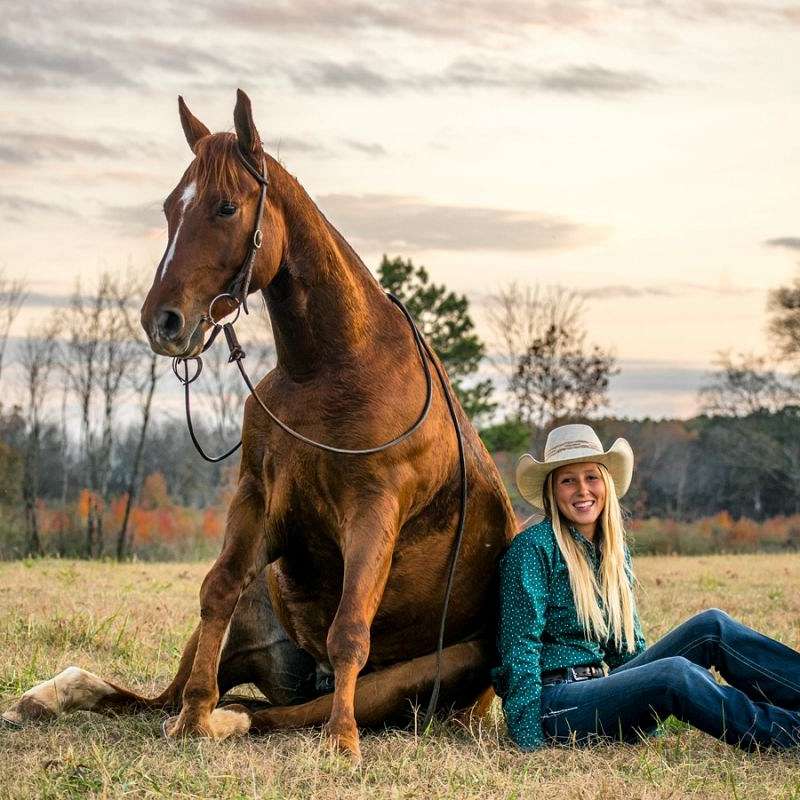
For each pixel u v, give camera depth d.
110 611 9.70
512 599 5.68
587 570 5.76
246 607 6.18
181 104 5.80
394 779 4.69
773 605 11.95
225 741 5.21
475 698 6.17
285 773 4.64
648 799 4.46
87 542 39.28
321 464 5.45
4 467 40.75
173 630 8.87
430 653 6.18
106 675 7.11
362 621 5.23
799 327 51.81
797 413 53.31
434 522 5.87
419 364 5.79
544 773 4.92
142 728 5.47
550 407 35.94
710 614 5.62
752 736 5.25
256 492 5.70
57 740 5.07
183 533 41.91
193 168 5.28
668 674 5.27
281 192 5.43
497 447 33.94
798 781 4.74
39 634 8.12
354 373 5.50
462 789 4.52
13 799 4.20
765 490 56.19
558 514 5.91
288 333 5.52
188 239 5.13
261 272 5.30
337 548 5.66
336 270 5.51
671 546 39.47
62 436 48.25
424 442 5.64
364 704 5.71
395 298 5.98
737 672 5.54
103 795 4.21
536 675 5.56
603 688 5.39
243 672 6.22
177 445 52.16
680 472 53.72
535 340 35.91
